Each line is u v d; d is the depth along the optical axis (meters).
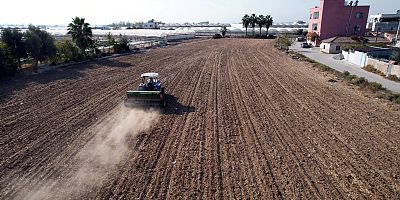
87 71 29.38
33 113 15.80
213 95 20.48
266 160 10.89
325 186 9.30
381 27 81.25
